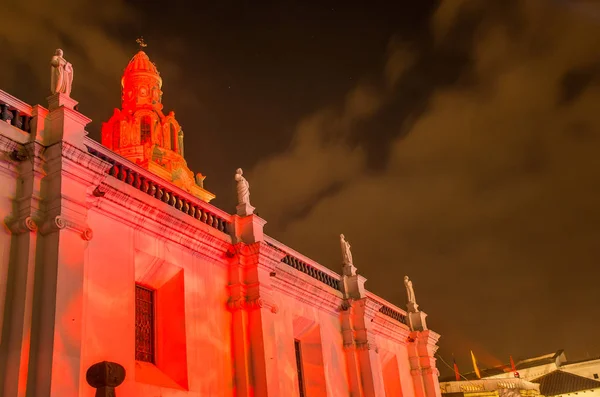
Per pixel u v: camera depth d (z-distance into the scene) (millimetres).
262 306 17688
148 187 16141
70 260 12570
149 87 44625
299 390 20688
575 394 46562
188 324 15969
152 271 15789
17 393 11156
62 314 12023
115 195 14609
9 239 12320
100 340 13258
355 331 23422
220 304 17375
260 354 17125
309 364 21203
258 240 18781
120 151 41344
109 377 9922
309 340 21578
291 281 20438
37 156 12891
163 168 40750
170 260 16062
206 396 15773
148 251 15438
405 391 26750
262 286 17969
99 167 13820
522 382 40219
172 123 43656
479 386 39719
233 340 17328
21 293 11953
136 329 15305
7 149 12648
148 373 14828
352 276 24453
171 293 16281
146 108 43438
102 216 14359
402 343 27922
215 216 18281
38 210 12656
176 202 17031
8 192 12547
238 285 17766
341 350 22609
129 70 45031
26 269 12094
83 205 13312
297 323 20984
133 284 14641
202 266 17172
